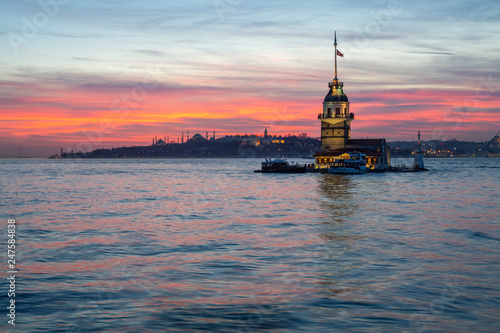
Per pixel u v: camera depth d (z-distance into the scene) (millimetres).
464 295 23219
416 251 33750
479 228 44219
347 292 24000
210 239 39656
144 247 36312
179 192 95375
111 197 84250
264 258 32031
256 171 180250
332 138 158250
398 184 109188
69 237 41094
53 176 175500
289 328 19406
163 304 22469
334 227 45562
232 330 19266
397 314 20781
